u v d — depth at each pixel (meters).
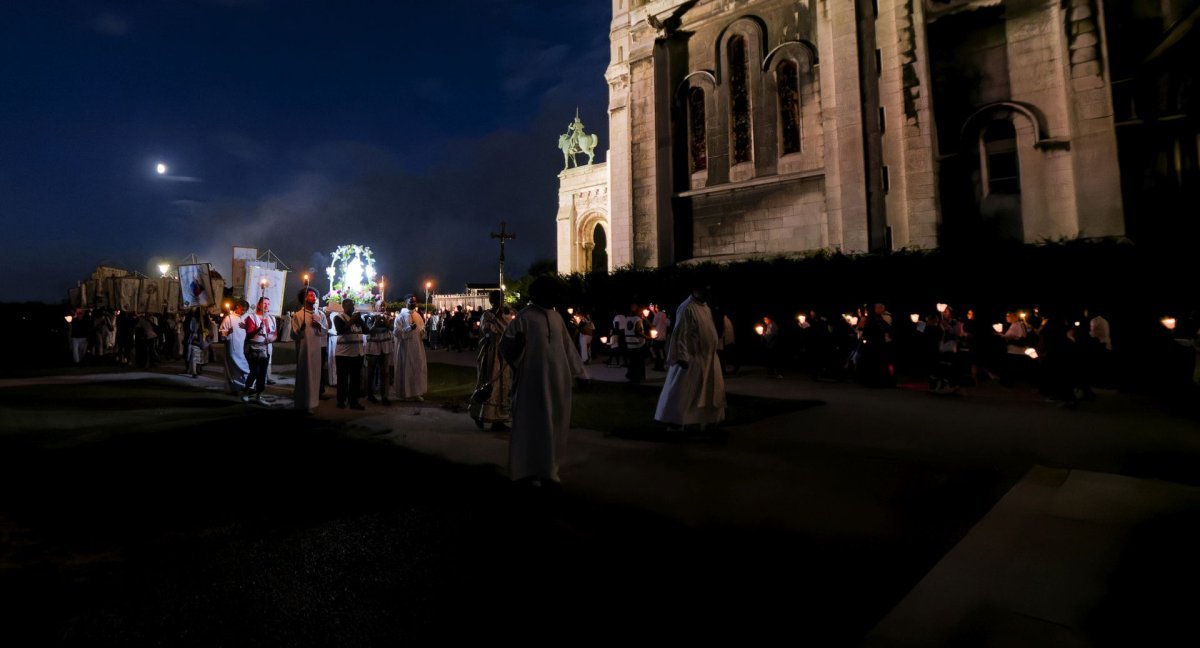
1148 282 11.55
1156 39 14.27
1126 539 3.73
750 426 7.78
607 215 47.50
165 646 2.65
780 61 20.86
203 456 6.21
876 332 12.46
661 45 23.78
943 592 3.07
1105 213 14.60
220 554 3.70
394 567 3.51
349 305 9.77
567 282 23.20
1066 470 5.46
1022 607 2.89
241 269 24.48
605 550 3.75
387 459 6.07
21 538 3.97
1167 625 2.69
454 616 2.94
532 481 5.09
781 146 20.77
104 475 5.49
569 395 5.09
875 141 18.08
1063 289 12.50
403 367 10.70
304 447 6.62
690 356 7.08
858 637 2.69
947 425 7.75
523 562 3.58
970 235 16.64
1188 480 5.20
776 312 17.33
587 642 2.69
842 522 4.19
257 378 10.31
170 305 28.20
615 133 26.00
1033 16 15.91
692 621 2.87
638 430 7.60
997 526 4.01
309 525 4.21
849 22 18.61
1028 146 15.83
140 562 3.59
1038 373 11.55
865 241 18.03
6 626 2.82
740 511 4.43
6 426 7.90
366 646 2.66
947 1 17.02
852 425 7.80
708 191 22.44
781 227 20.69
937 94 17.33
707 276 18.91
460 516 4.40
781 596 3.12
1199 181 13.35
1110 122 14.65
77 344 19.95
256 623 2.87
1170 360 10.69
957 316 13.54
